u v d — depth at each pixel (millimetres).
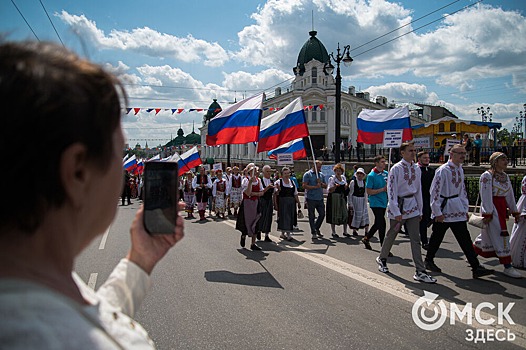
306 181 9547
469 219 6281
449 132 29484
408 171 5926
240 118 9414
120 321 750
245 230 8375
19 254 660
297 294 5312
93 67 720
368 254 7734
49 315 562
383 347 3770
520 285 5594
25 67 617
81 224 726
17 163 611
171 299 5191
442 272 6297
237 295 5316
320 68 51781
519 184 13359
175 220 1231
